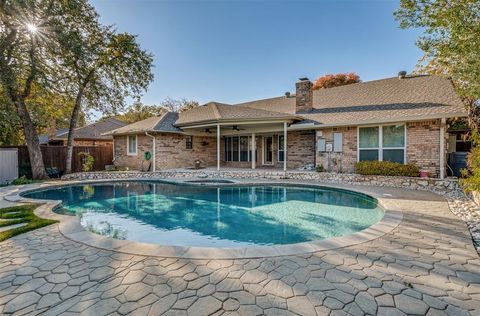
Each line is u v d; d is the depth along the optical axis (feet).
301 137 52.95
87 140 82.74
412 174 35.32
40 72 42.86
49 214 21.11
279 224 22.36
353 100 50.96
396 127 39.09
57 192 38.75
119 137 63.72
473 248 12.98
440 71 31.76
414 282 9.73
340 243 13.65
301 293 9.04
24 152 49.39
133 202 32.30
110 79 55.01
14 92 43.27
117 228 21.79
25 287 9.68
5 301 8.83
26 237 15.16
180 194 36.96
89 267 11.20
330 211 26.50
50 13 40.06
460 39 16.34
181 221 23.80
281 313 7.98
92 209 28.84
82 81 51.85
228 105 61.36
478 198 22.63
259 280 9.93
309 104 53.21
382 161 38.22
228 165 66.33
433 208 21.70
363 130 41.93
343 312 8.01
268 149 60.64
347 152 43.39
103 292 9.25
